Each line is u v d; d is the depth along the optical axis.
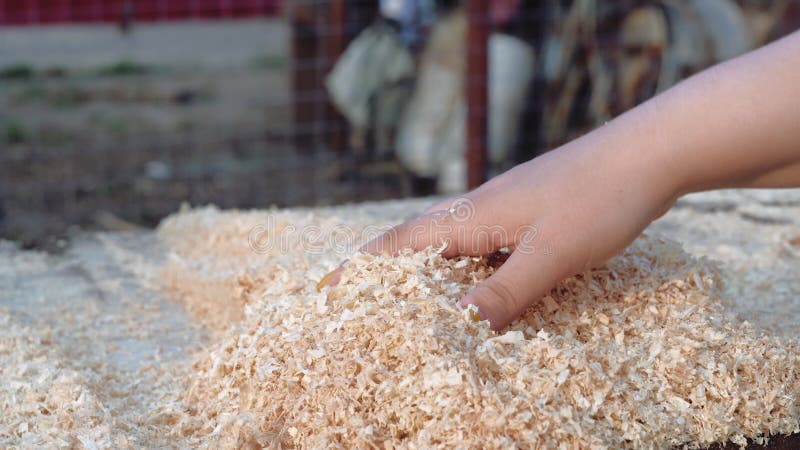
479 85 2.05
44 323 1.24
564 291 1.10
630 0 2.29
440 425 1.00
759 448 1.05
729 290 1.26
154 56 4.31
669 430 1.04
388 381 1.02
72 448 1.03
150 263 1.41
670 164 1.06
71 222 2.05
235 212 1.47
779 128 1.05
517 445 1.00
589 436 1.01
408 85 2.71
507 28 2.57
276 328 1.07
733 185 1.08
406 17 2.72
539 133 2.50
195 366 1.14
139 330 1.24
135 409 1.09
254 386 1.05
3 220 2.04
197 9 3.84
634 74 2.28
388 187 2.58
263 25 4.84
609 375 1.04
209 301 1.25
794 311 1.23
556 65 2.47
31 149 2.91
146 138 3.13
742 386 1.06
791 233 1.45
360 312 1.04
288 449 1.02
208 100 3.76
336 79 2.74
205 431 1.06
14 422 1.06
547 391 1.02
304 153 2.96
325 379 1.03
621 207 1.06
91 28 4.16
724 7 2.26
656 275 1.12
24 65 4.02
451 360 1.01
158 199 2.37
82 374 1.12
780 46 1.06
